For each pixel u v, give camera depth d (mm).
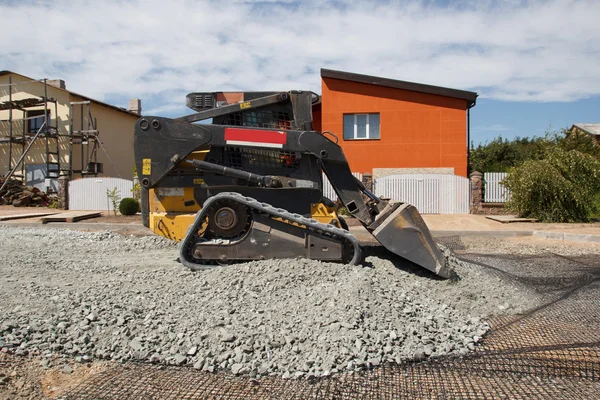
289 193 6371
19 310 4316
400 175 17938
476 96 18453
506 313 5004
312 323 4012
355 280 4836
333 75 19016
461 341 4059
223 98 6820
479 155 29703
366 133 19469
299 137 6293
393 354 3711
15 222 14102
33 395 3143
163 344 3814
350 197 6379
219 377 3414
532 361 3676
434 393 3158
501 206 17359
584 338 4191
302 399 3078
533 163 15023
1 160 27281
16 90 26969
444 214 17312
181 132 6270
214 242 5918
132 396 3121
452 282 5711
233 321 4113
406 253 5797
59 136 25844
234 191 6316
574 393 3133
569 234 11172
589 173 14789
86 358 3639
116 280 5586
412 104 19016
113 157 28531
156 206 6473
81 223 14148
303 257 5852
